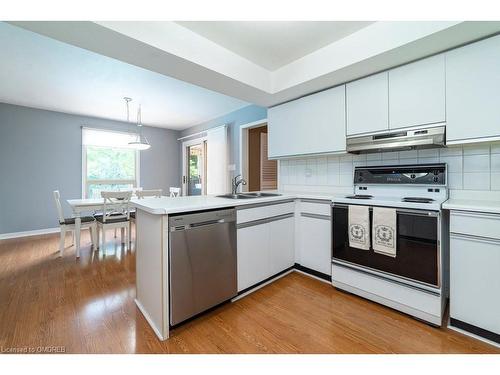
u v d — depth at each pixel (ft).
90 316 5.88
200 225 5.71
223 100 12.84
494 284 4.71
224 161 14.96
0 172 13.29
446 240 6.05
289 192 10.08
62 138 15.07
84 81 10.33
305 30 6.22
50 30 4.85
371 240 6.38
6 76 9.88
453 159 6.47
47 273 8.55
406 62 6.29
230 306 6.40
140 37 5.28
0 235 13.34
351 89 7.42
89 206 10.77
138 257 6.46
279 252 8.11
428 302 5.50
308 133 8.61
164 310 5.06
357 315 5.95
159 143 19.47
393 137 6.51
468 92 5.38
